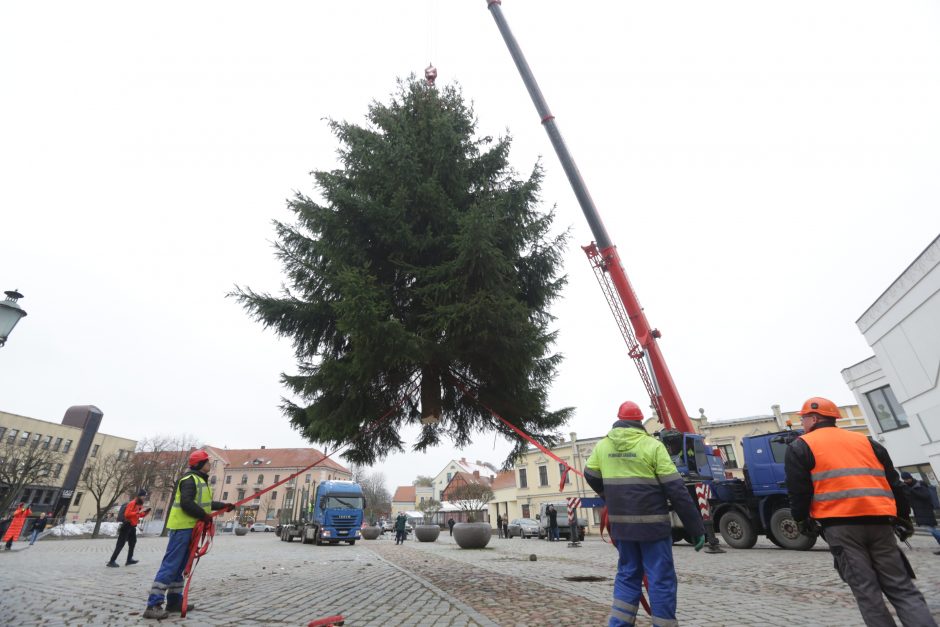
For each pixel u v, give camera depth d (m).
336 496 24.39
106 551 16.92
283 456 86.62
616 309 14.12
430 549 17.97
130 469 41.62
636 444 3.62
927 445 15.59
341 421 6.77
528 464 40.50
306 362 7.74
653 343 13.24
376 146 7.20
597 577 7.88
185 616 4.89
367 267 6.62
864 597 3.04
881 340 17.03
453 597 5.82
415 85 8.87
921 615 2.90
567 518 25.64
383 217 7.00
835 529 3.23
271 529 62.09
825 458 3.37
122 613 5.08
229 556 14.21
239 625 4.45
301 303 7.03
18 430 48.34
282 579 7.99
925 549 10.62
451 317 6.21
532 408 7.59
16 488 31.95
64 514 51.22
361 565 10.73
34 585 7.31
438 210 7.22
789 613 4.82
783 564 8.95
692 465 12.06
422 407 7.34
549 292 8.26
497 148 8.45
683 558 10.79
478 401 7.73
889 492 3.23
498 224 7.16
